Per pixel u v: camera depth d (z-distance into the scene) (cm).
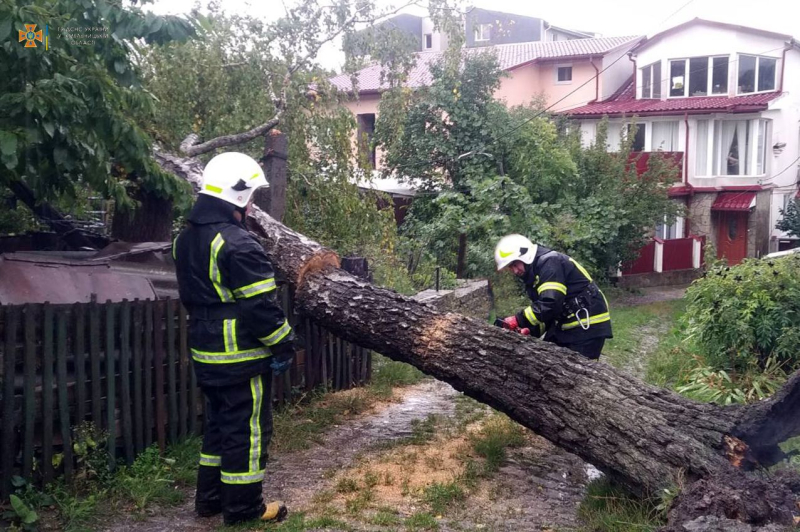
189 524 424
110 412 470
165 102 905
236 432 412
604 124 2108
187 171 744
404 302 541
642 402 440
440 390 782
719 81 2731
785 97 2684
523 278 600
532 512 451
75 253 611
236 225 420
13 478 418
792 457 514
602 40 3123
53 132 509
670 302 1859
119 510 436
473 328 508
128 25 526
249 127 965
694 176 2681
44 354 432
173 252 429
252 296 396
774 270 782
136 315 491
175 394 524
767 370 736
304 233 1019
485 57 1897
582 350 584
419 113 1872
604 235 1836
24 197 767
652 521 396
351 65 1196
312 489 485
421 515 433
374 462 538
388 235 1165
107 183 611
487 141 1889
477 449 560
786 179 2761
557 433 456
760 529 342
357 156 1124
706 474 394
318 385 710
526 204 1638
